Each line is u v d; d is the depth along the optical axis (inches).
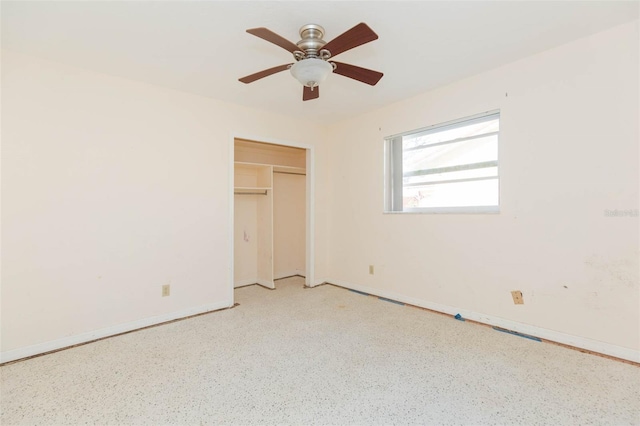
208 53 90.6
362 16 73.5
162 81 109.5
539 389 69.0
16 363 83.5
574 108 88.0
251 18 73.9
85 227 98.2
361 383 72.1
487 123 109.7
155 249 112.1
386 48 89.2
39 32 78.7
